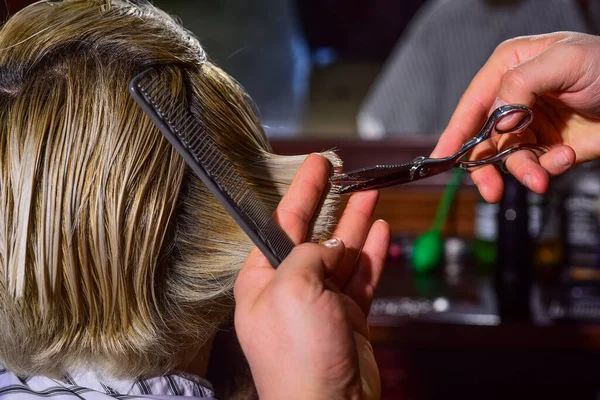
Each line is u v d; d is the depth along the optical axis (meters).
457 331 1.31
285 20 2.58
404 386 1.37
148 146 0.50
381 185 0.56
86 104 0.50
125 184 0.50
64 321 0.52
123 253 0.51
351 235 0.54
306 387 0.43
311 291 0.43
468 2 1.83
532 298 1.40
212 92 0.55
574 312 1.33
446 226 1.76
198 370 0.63
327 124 2.47
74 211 0.49
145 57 0.52
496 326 1.30
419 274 1.57
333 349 0.42
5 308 0.52
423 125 1.93
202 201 0.54
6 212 0.50
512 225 1.39
